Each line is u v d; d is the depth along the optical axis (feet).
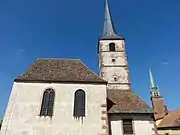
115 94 77.05
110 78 94.17
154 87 226.79
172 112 139.85
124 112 62.28
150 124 61.26
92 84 64.85
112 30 122.52
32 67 72.18
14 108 57.88
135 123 61.31
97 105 60.75
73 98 61.46
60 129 55.36
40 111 58.13
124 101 70.38
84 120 57.52
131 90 83.15
